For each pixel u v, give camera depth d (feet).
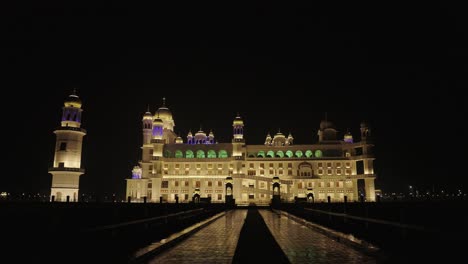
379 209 105.29
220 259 56.44
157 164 363.76
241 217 157.38
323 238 80.59
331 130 392.88
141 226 82.69
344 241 72.23
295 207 180.04
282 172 367.66
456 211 100.89
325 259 56.03
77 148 282.56
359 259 55.88
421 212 95.91
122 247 61.36
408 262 50.62
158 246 62.03
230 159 363.15
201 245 70.23
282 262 53.93
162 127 377.30
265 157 372.99
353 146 365.20
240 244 71.51
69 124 284.20
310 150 377.71
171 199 360.07
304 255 59.36
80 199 280.72
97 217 69.77
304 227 105.19
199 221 121.08
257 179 346.95
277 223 119.65
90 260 51.42
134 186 384.47
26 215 50.80
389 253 55.98
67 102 287.48
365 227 83.76
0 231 46.57
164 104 422.82
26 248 46.16
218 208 202.08
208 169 368.07
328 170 362.53
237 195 342.23
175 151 382.22
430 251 54.60
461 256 51.24
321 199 355.77
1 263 43.39
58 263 48.44
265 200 341.82
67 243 49.98
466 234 45.24
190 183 362.53
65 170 268.62
